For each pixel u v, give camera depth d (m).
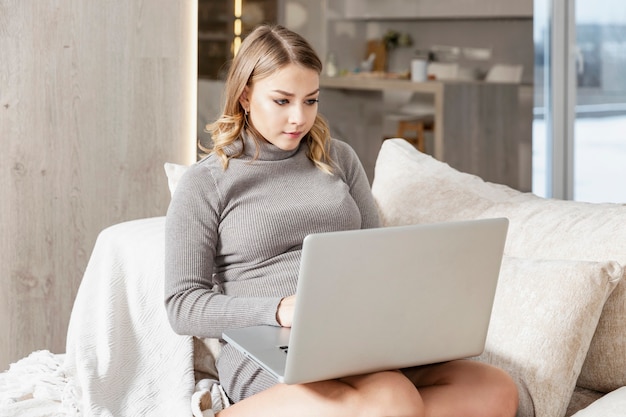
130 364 2.05
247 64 2.01
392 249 1.52
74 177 2.91
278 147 2.08
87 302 2.20
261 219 2.00
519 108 3.90
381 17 3.59
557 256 1.99
